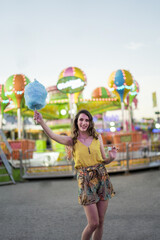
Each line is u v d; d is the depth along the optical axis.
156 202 5.98
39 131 32.66
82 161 2.95
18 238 3.98
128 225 4.33
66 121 20.33
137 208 5.50
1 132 12.89
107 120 25.66
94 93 23.47
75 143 3.01
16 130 27.11
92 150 2.97
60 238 3.87
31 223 4.80
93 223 2.79
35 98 2.91
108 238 3.76
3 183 11.08
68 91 16.94
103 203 2.95
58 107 21.23
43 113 22.30
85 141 3.01
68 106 21.16
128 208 5.54
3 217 5.34
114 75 19.47
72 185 9.73
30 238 3.95
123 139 19.31
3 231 4.39
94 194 2.87
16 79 17.45
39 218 5.13
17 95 17.41
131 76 19.56
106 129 26.64
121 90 19.36
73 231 4.18
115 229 4.16
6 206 6.46
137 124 39.94
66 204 6.34
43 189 9.12
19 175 12.32
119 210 5.40
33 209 5.97
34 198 7.40
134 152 15.98
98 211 2.96
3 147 14.76
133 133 19.34
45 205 6.35
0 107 21.23
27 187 9.92
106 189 2.95
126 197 6.77
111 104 22.36
